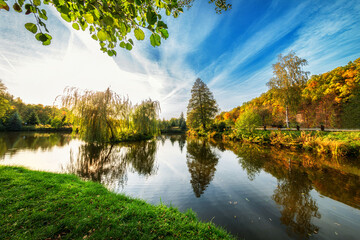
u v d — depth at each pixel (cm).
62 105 1246
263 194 509
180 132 5431
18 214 242
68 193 334
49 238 200
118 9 121
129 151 1290
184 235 233
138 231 226
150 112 2086
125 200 351
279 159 990
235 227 338
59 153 1073
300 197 484
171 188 556
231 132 2314
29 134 2555
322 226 345
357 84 1977
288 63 1789
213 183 611
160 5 136
